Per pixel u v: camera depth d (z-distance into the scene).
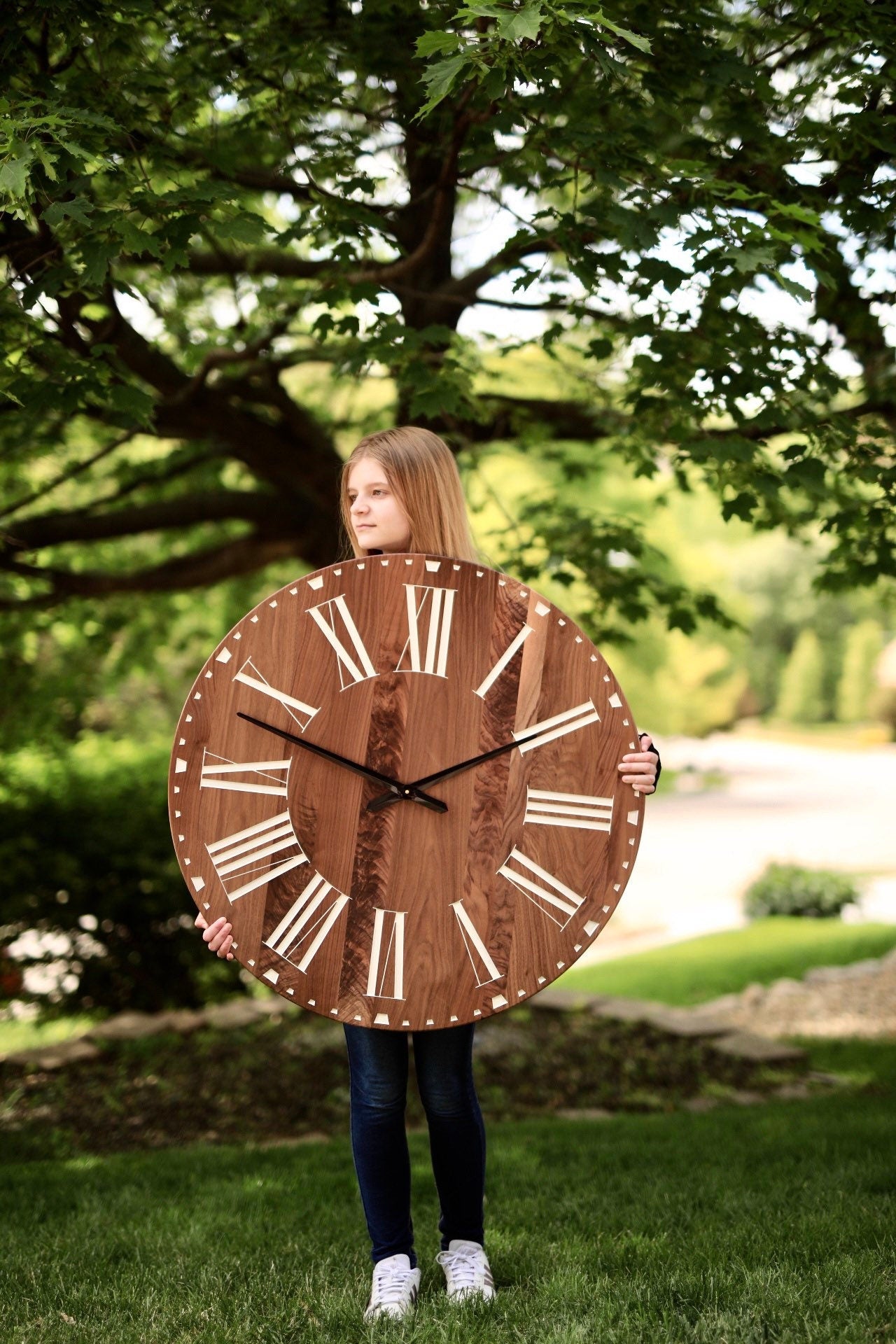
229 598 11.33
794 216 3.82
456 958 2.69
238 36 4.82
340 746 2.71
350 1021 2.67
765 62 4.96
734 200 4.01
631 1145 4.74
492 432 7.68
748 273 4.58
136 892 8.68
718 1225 3.34
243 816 2.69
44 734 9.77
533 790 2.73
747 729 57.66
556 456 7.72
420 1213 3.63
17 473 8.36
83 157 3.41
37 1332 2.64
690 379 4.89
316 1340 2.57
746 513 5.25
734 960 11.91
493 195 4.72
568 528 6.48
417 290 6.06
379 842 2.70
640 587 6.73
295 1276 3.01
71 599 8.96
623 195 4.43
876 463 5.06
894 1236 3.16
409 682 2.73
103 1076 6.47
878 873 20.28
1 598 8.13
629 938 15.86
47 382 4.27
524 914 2.71
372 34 4.79
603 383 7.02
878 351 5.66
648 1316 2.62
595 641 6.98
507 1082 6.66
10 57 4.01
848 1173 3.91
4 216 4.39
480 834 2.71
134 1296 2.89
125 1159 4.92
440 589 2.76
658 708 29.08
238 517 8.02
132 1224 3.62
